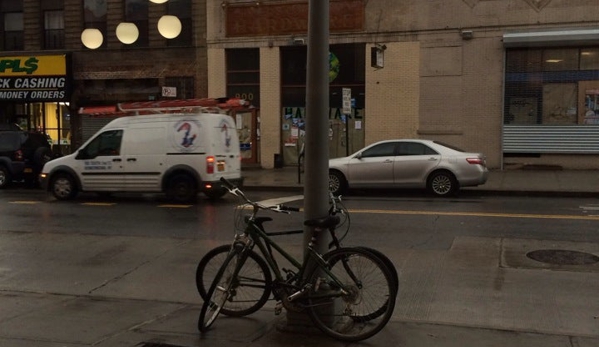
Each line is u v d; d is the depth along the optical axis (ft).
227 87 76.84
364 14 70.23
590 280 22.72
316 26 16.78
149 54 79.66
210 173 46.70
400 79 69.46
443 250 28.09
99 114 51.49
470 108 67.46
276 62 74.28
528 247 28.48
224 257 19.06
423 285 22.35
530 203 45.50
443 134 68.39
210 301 17.65
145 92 80.02
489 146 67.21
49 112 85.81
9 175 62.18
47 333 17.28
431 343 16.03
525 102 66.28
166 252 28.76
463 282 22.70
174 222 37.32
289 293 17.08
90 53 81.97
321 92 16.88
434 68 68.28
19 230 34.94
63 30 84.12
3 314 19.30
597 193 50.06
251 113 76.18
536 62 65.62
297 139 75.20
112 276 24.68
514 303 20.10
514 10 65.36
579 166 65.31
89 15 82.23
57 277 24.62
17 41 86.28
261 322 18.08
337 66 72.54
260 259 17.88
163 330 17.46
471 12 66.69
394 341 16.19
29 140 63.36
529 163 66.49
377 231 33.01
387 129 70.28
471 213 39.24
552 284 22.25
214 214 40.65
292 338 16.57
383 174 51.29
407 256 26.91
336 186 52.65
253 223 17.92
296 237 31.17
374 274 16.58
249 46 75.15
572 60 64.69
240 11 75.31
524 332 16.96
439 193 50.16
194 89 78.28
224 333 17.10
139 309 19.84
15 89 83.71
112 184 48.83
